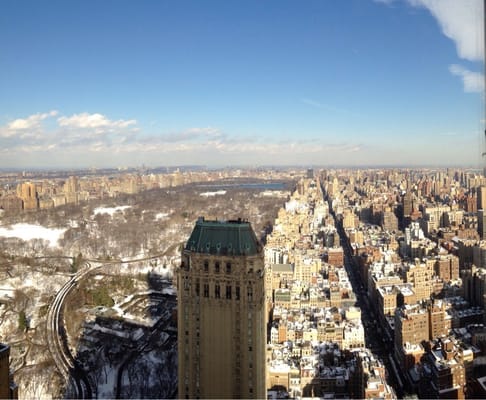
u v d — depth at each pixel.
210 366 182.62
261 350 181.12
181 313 185.38
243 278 176.12
